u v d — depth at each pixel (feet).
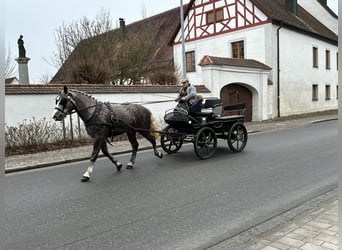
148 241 12.38
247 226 13.39
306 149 30.71
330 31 95.71
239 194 17.57
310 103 80.84
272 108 67.51
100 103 23.20
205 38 79.66
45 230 13.69
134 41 57.67
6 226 14.17
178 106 28.37
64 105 21.71
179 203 16.40
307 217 13.64
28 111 34.81
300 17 84.02
